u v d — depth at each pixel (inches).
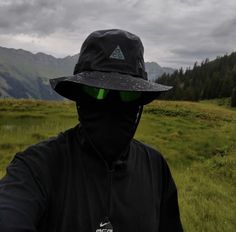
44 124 358.9
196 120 554.6
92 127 21.3
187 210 108.3
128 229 21.2
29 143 245.6
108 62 20.5
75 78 20.0
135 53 21.0
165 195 25.5
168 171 25.8
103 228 20.4
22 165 19.7
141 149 24.9
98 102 21.1
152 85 20.7
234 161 218.1
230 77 1701.5
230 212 115.1
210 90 1649.9
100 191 20.9
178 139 319.6
